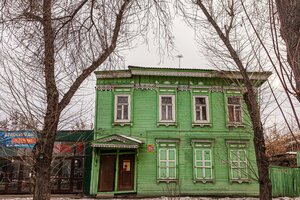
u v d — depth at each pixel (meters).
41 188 4.75
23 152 5.12
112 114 17.38
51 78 5.37
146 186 16.27
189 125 17.45
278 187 16.88
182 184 16.41
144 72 17.61
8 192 16.64
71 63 6.77
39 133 5.08
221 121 17.58
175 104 17.66
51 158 5.01
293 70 2.05
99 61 6.29
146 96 17.70
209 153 17.02
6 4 5.71
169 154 16.91
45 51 5.55
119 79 17.84
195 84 18.03
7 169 16.61
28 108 5.04
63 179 17.53
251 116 8.48
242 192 16.47
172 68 17.64
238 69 9.47
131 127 17.22
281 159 20.31
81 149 17.22
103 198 15.60
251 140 17.27
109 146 16.06
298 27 2.23
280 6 2.34
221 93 18.02
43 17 5.76
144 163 16.64
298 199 15.64
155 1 7.74
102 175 16.66
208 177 16.62
